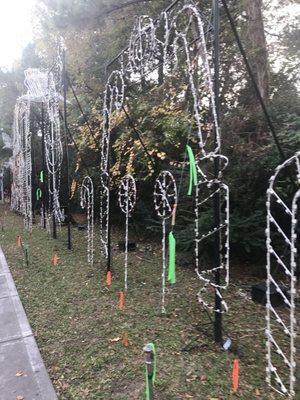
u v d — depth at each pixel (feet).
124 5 24.07
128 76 23.52
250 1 18.10
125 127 24.45
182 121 19.75
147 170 23.45
